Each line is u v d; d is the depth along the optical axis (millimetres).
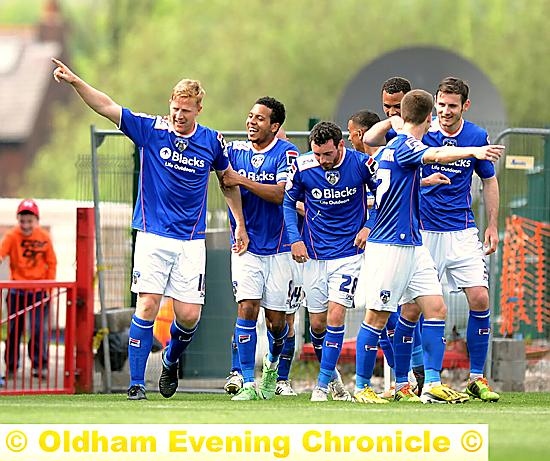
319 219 35562
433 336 34031
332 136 34562
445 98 35500
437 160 32312
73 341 43250
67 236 65125
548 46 141500
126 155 47219
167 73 156500
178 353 34688
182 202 33688
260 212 35594
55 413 28891
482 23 148125
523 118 139000
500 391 44375
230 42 153125
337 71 149250
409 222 33625
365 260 34062
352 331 46188
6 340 43438
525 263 46562
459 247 36062
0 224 64500
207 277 44156
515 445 24750
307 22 151000
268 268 35750
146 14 176125
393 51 52312
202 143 33719
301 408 31188
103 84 175750
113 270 45188
